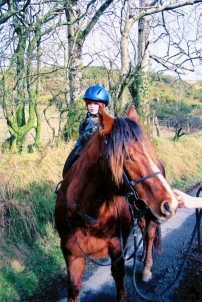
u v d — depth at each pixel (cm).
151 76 1316
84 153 289
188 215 756
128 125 234
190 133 1836
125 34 932
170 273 477
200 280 456
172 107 2453
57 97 812
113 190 256
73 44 828
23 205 523
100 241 306
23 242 490
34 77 718
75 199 294
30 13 720
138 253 527
